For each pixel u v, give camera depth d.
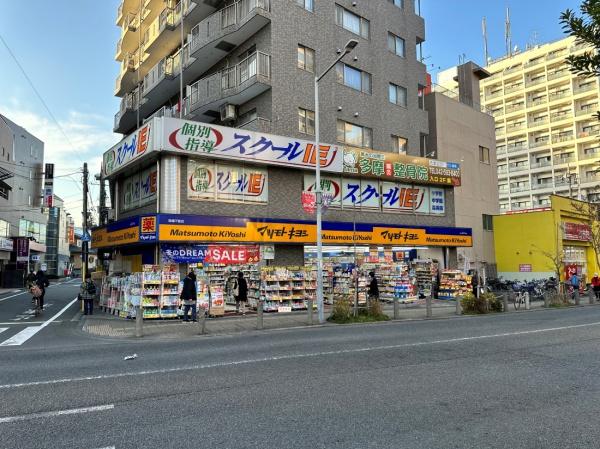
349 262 22.19
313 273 18.94
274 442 4.39
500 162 75.25
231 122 24.31
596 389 6.32
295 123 22.03
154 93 29.45
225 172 18.92
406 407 5.48
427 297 16.80
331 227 21.02
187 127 17.31
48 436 4.61
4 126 38.84
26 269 41.66
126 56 36.91
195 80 27.50
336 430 4.70
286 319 15.70
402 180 24.88
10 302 23.81
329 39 24.11
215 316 16.25
